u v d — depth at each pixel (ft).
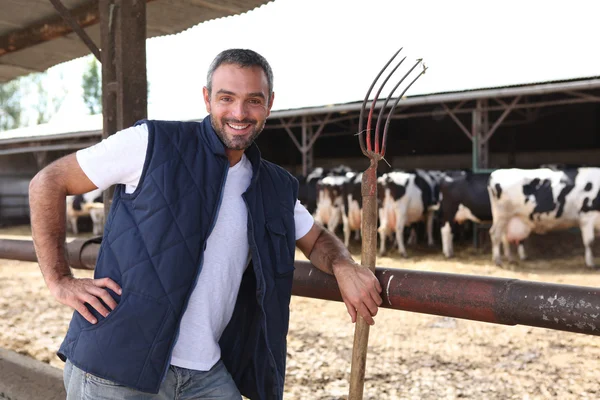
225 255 5.35
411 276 5.45
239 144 5.18
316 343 16.99
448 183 36.06
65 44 16.34
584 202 31.55
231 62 5.07
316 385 13.10
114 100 11.86
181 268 4.97
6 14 14.69
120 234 5.06
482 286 5.04
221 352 5.79
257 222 5.44
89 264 8.13
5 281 29.81
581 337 17.34
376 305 5.41
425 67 5.31
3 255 10.02
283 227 5.66
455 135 69.41
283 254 5.61
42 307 22.70
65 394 8.49
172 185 5.03
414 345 16.75
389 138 74.02
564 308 4.60
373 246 5.47
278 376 5.58
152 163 5.04
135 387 4.88
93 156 4.99
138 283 4.91
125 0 11.12
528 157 67.26
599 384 13.03
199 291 5.26
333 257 5.74
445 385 13.08
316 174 50.57
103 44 11.83
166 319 4.93
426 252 39.40
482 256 37.09
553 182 31.91
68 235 55.67
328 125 71.97
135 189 5.11
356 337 5.49
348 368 14.37
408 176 37.52
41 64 18.21
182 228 4.99
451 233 36.63
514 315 4.87
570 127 63.98
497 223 33.17
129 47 11.16
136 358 4.88
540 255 36.68
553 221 32.37
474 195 35.06
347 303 5.49
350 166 76.13
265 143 78.38
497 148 68.90
